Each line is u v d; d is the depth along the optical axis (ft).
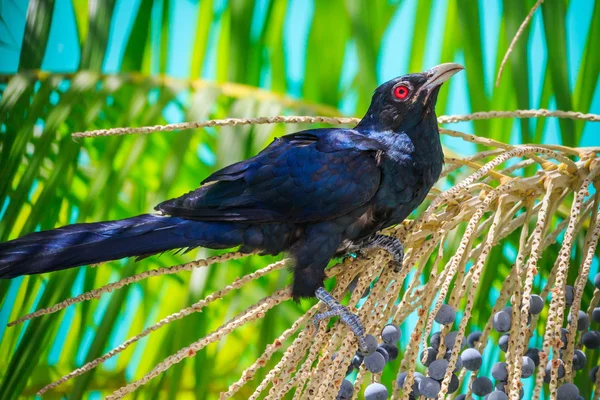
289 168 18.51
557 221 18.75
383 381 18.94
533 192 18.13
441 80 18.56
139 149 18.69
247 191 18.51
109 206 18.61
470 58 18.94
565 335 18.08
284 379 17.84
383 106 18.61
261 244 18.54
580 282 17.95
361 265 18.21
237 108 18.83
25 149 18.63
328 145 18.56
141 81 18.84
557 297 17.79
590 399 18.35
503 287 18.10
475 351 17.93
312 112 18.86
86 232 18.26
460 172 18.94
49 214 18.66
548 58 18.79
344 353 17.87
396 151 18.54
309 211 18.49
